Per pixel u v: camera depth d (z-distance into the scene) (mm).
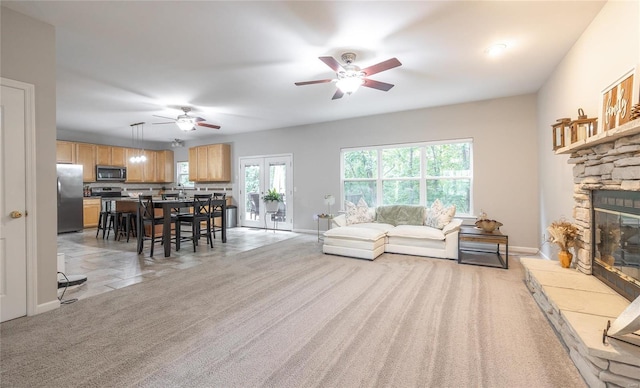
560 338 1992
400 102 4887
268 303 2639
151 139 8547
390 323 2240
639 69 1786
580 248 2623
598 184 2250
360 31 2648
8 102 2264
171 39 2783
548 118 3789
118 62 3273
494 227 3914
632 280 1893
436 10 2340
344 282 3203
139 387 1535
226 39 2785
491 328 2145
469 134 4902
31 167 2381
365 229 4453
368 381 1577
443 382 1565
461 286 3043
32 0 2168
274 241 5688
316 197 6512
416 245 4359
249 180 7629
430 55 3133
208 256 4441
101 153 7629
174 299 2742
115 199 6051
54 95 2529
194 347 1916
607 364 1427
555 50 3033
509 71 3594
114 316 2381
